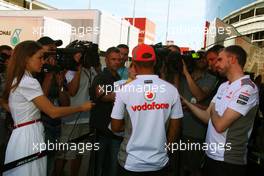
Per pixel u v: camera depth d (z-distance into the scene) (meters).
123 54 4.35
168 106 2.39
